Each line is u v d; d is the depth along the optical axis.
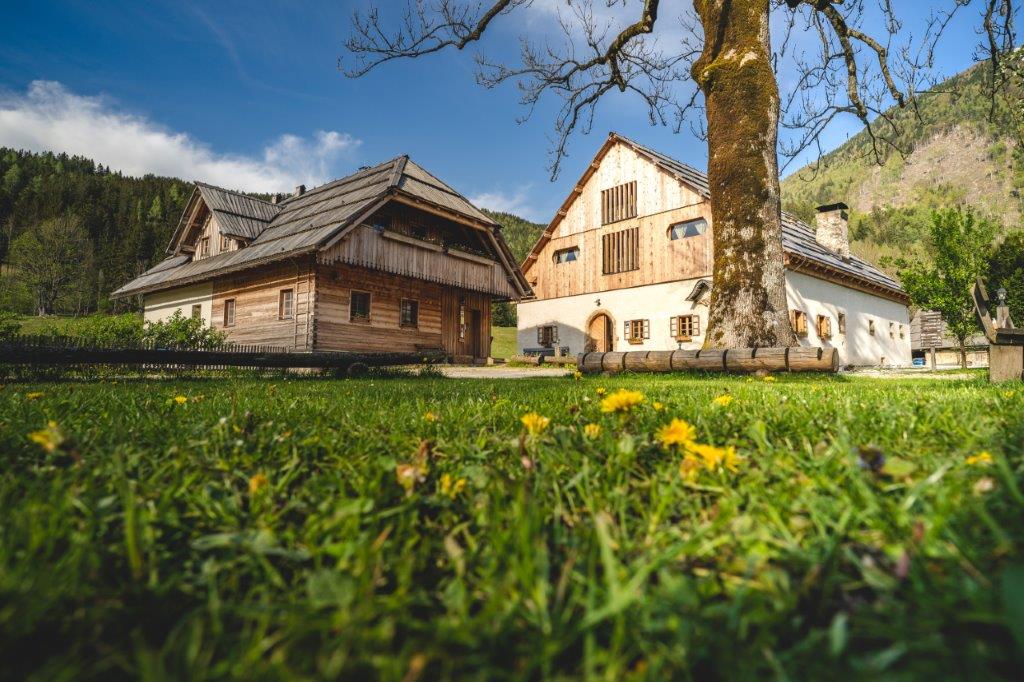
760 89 8.09
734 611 0.58
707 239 18.00
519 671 0.57
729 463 1.13
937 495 0.91
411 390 4.51
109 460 1.36
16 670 0.57
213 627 0.60
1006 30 8.30
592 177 21.73
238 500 1.09
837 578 0.67
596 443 1.56
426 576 0.79
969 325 16.30
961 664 0.48
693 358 7.71
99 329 11.12
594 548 0.78
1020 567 0.48
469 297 19.47
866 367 20.97
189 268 19.06
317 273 14.55
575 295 22.02
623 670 0.56
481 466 1.29
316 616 0.63
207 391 4.50
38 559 0.76
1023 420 1.80
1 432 1.84
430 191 17.89
